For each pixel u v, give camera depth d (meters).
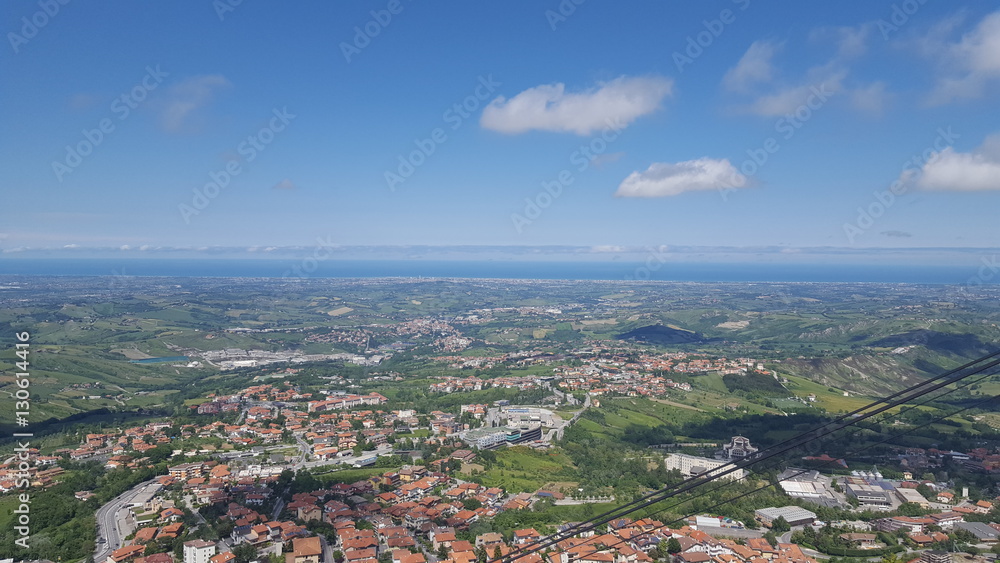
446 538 152.88
